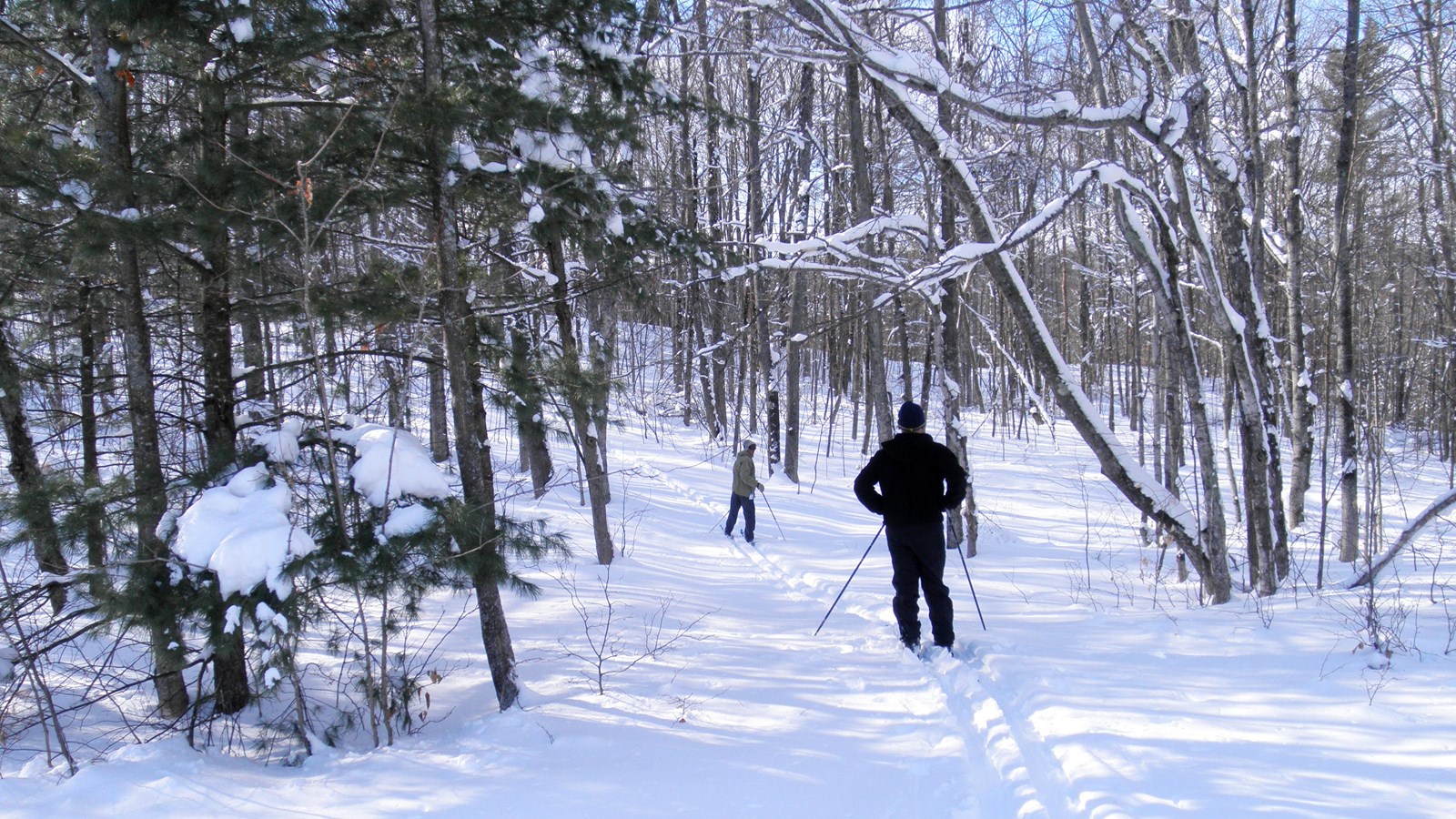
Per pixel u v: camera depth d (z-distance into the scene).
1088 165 6.01
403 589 4.48
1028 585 7.97
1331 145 13.76
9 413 5.57
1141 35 6.62
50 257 4.43
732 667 5.42
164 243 4.30
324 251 5.04
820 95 18.97
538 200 5.67
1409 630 4.80
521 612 7.30
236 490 4.24
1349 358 9.80
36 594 4.34
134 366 4.55
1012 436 26.97
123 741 4.59
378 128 4.57
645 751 3.98
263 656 3.96
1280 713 3.73
